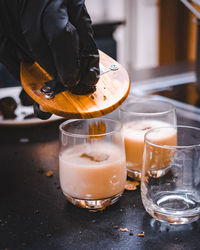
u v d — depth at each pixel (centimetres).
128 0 234
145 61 248
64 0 38
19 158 61
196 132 46
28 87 43
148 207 43
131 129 51
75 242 41
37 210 47
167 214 42
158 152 40
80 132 48
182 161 40
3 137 69
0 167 58
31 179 55
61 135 46
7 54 48
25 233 43
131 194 50
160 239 41
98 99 42
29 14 38
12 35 44
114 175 45
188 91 90
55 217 46
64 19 38
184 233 42
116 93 43
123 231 43
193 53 228
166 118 52
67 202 49
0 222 45
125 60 249
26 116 72
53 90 42
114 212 46
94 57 41
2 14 43
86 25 40
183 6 218
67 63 38
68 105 41
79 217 46
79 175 45
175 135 47
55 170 57
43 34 38
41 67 44
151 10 234
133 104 56
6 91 88
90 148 45
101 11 234
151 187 42
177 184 41
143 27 239
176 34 229
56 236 42
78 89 42
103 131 48
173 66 116
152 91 91
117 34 239
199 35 81
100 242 41
